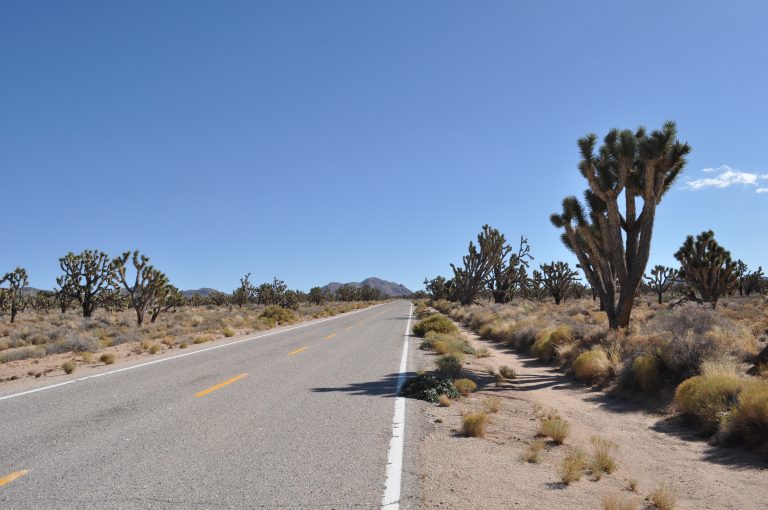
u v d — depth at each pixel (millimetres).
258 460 5469
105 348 19750
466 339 21812
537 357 16703
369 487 4758
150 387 9992
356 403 8586
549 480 5406
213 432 6602
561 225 17984
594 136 15953
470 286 49344
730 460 6352
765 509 4930
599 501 4887
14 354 16922
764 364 9445
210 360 14500
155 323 33281
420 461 5645
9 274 38062
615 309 16359
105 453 5660
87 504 4242
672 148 14945
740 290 49406
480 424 6973
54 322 35500
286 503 4324
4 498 4363
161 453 5672
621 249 15727
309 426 6988
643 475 5945
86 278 36250
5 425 6949
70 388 9883
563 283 48750
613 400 10242
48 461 5367
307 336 23500
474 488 4949
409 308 71938
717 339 11031
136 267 33375
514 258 54812
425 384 9844
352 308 71875
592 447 6918
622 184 15312
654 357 10484
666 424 8289
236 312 50531
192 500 4348
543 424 7430
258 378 11203
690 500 5195
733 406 7281
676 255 29969
